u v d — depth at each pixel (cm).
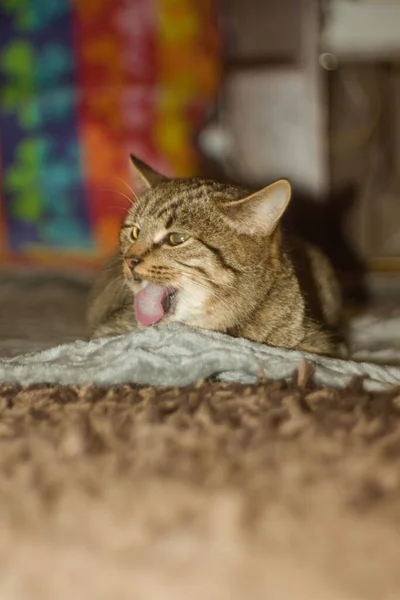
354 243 145
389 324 109
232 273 84
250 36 139
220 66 138
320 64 139
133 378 74
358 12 139
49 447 63
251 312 86
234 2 138
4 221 139
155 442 64
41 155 137
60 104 137
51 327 106
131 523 56
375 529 56
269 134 140
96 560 54
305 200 141
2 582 53
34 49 137
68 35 136
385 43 140
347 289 133
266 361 75
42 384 74
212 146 142
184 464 61
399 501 58
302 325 89
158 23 136
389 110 143
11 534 56
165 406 69
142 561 54
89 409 69
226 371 76
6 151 138
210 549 55
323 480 60
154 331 79
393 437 65
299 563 54
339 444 63
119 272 91
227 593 51
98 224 137
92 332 92
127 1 135
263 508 57
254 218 84
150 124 136
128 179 136
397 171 144
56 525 56
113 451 63
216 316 85
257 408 68
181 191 86
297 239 102
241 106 140
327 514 57
